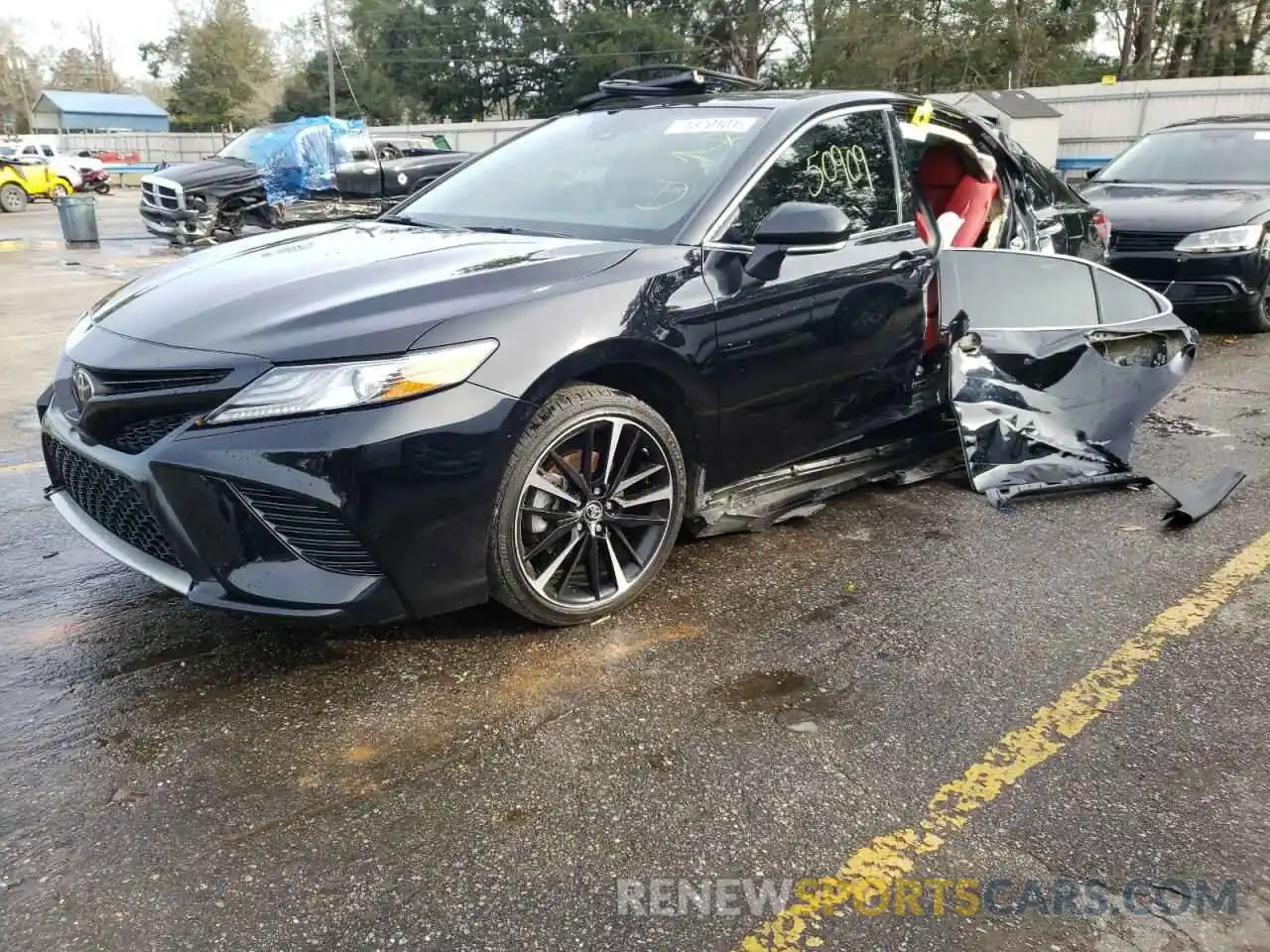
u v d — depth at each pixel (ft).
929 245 12.58
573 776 7.58
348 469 7.80
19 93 265.54
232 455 7.77
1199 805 7.36
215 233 46.88
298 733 8.08
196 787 7.38
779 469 11.62
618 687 8.84
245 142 49.44
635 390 9.68
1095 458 14.29
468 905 6.31
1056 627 10.11
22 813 7.06
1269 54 135.23
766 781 7.55
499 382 8.34
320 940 6.01
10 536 12.12
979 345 13.15
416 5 174.60
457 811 7.18
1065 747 8.05
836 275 11.10
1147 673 9.22
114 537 9.07
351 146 46.80
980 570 11.43
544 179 12.04
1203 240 24.25
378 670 9.04
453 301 8.53
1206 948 6.07
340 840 6.86
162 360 8.11
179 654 9.27
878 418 12.32
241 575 8.03
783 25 152.87
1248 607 10.59
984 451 13.73
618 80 13.93
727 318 10.01
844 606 10.50
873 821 7.14
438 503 8.21
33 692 8.59
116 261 43.52
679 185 10.85
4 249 48.21
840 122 12.02
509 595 9.12
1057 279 14.07
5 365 21.89
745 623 10.09
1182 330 14.97
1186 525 12.85
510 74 170.50
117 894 6.34
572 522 9.33
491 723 8.26
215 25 214.90
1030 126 90.89
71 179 82.28
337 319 8.19
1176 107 90.99
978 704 8.67
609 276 9.30
